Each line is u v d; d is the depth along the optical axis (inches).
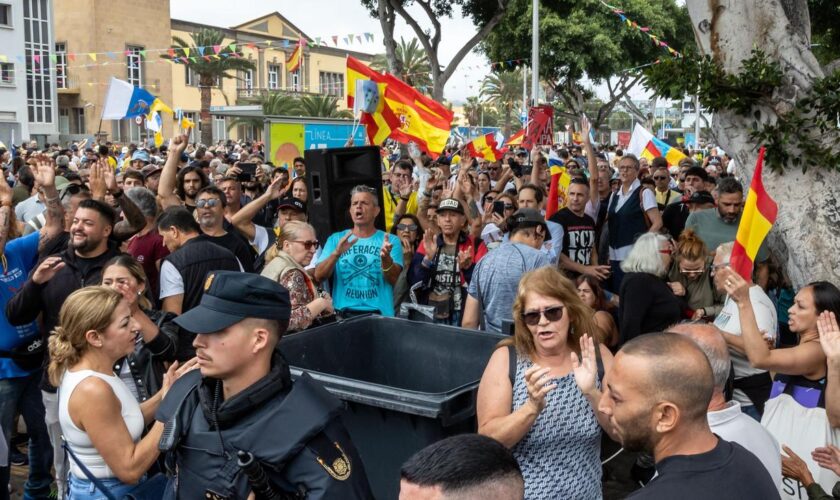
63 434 137.7
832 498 138.0
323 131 648.4
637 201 324.2
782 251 234.1
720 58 228.2
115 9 2114.9
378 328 179.8
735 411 116.7
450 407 131.3
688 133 2143.2
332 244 243.3
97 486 135.2
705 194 307.9
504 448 72.8
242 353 97.9
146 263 252.7
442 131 402.9
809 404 154.1
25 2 1769.2
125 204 237.9
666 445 93.2
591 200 348.2
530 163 706.2
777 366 154.1
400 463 135.3
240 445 94.7
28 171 380.8
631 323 197.3
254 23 2534.5
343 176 289.3
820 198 218.1
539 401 119.1
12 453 237.6
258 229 308.7
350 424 139.8
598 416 123.8
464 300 256.2
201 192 245.8
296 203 297.3
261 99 2021.4
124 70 2149.4
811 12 551.8
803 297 158.4
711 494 88.2
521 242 212.7
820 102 215.8
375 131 399.2
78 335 136.5
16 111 1697.8
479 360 167.5
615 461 234.8
